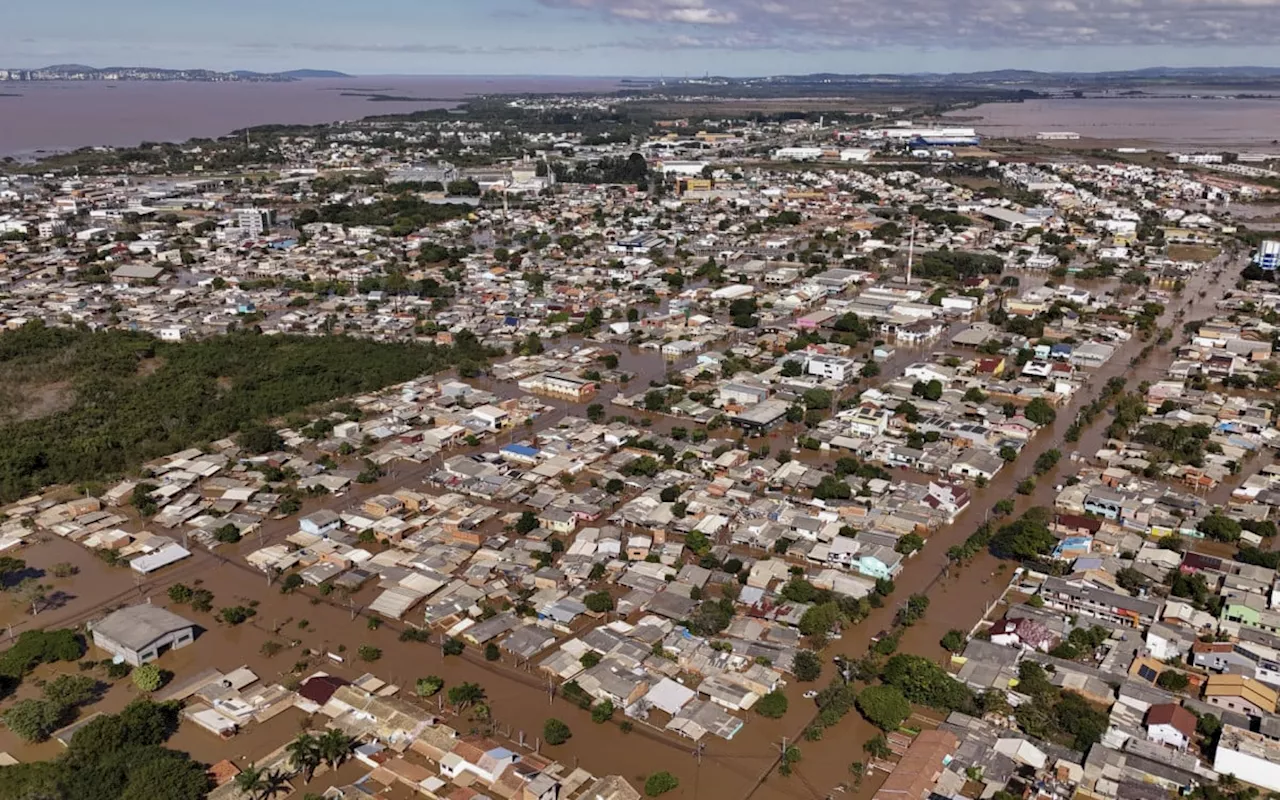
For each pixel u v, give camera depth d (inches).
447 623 4087.1
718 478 5467.5
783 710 3440.0
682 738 3353.8
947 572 4495.6
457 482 5477.4
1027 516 4862.2
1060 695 3518.7
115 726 3191.4
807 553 4586.6
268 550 4722.0
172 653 3892.7
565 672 3698.3
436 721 3422.7
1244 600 4020.7
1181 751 3176.7
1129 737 3230.8
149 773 2942.9
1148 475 5536.4
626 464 5689.0
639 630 3954.2
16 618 4168.3
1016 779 3068.4
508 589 4350.4
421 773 3132.4
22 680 3713.1
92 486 5497.1
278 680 3708.2
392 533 4817.9
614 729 3408.0
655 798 3046.3
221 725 3368.6
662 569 4451.3
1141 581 4185.5
